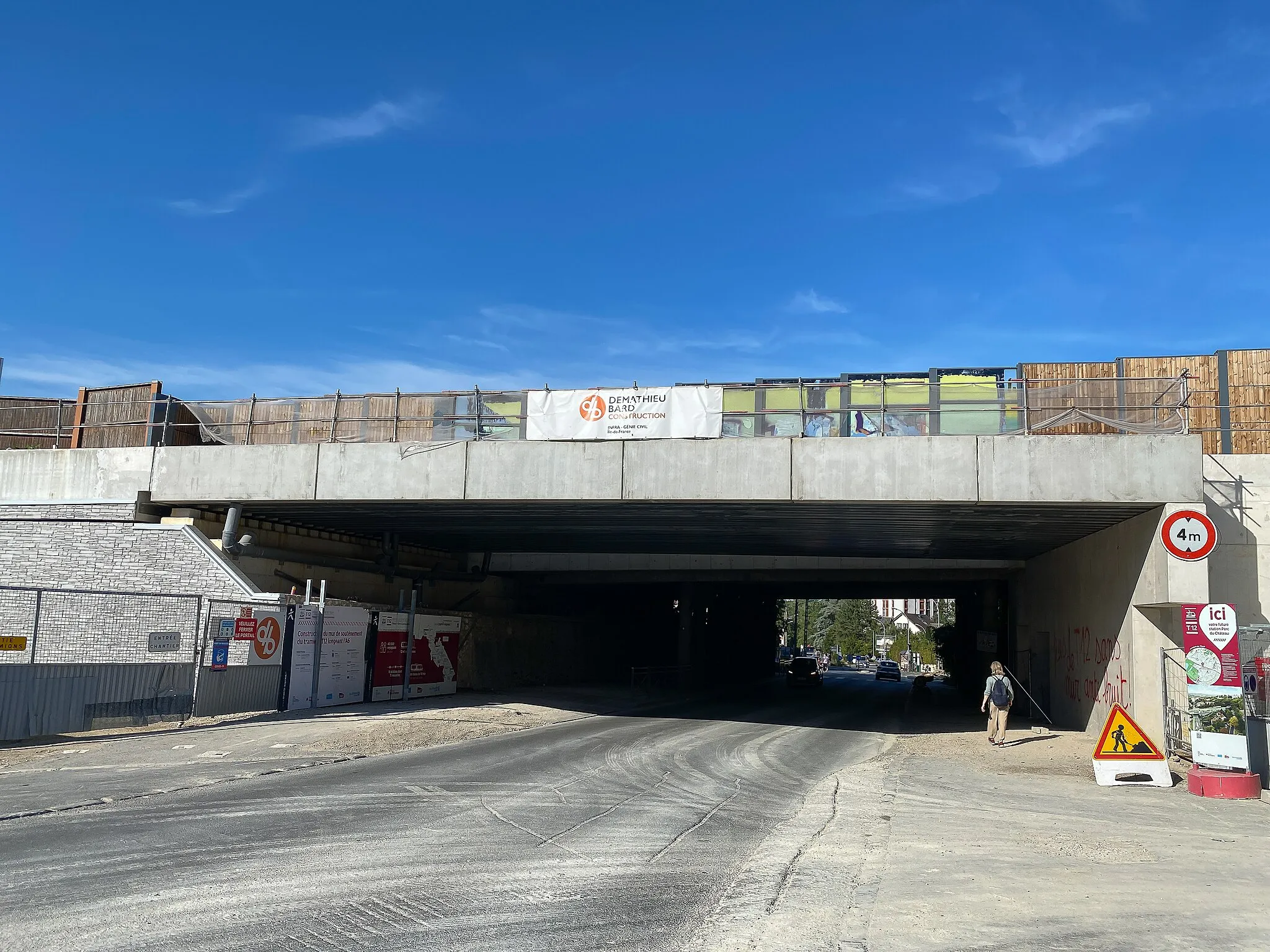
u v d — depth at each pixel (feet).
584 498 64.03
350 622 72.59
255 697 62.69
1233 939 19.90
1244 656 43.45
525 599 123.03
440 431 68.18
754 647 197.16
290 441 73.51
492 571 114.21
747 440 62.28
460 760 47.57
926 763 53.06
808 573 112.06
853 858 28.02
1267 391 63.57
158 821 30.25
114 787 36.65
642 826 32.27
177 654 67.46
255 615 62.95
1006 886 24.49
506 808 34.47
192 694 57.57
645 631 159.53
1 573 75.51
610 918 21.26
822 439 61.31
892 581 114.52
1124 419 63.16
